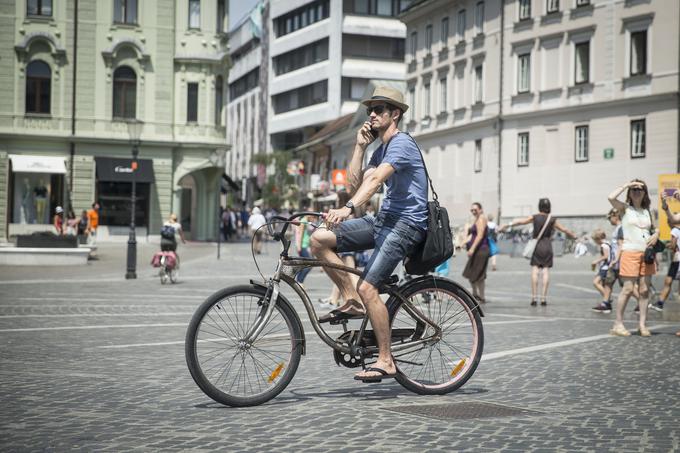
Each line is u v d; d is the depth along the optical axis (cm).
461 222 5759
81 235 4456
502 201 5275
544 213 1814
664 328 1366
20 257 3166
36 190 5156
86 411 679
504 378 852
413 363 748
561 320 1473
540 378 853
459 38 5862
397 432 607
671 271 1727
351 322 727
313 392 772
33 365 923
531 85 5072
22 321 1380
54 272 2792
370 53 8544
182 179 5697
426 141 6328
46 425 625
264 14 10106
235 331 694
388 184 725
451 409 694
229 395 692
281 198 7725
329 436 593
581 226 4725
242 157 11300
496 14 5381
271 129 9575
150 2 5309
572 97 4794
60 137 5153
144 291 2067
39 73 5175
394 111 725
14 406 697
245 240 6281
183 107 5391
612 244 1691
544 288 1809
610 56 4572
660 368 923
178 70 5384
